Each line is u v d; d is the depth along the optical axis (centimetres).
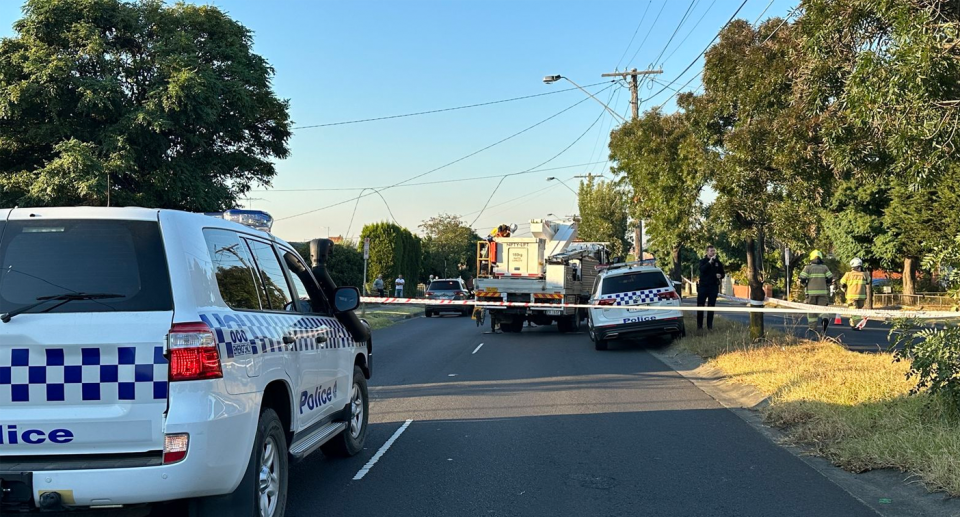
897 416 734
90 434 396
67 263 419
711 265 1820
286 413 527
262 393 466
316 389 593
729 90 1271
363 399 759
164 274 417
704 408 970
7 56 1583
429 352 1694
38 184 1505
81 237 425
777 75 1104
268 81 1970
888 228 3247
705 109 1357
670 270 3228
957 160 681
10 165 1680
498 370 1366
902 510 552
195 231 454
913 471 611
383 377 1285
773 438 795
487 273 2364
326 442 670
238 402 430
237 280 493
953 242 729
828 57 795
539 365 1431
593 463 703
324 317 658
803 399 881
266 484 483
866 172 830
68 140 1577
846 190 3425
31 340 397
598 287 1692
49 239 425
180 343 401
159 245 424
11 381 399
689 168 1491
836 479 639
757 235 1358
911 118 664
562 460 715
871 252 3603
